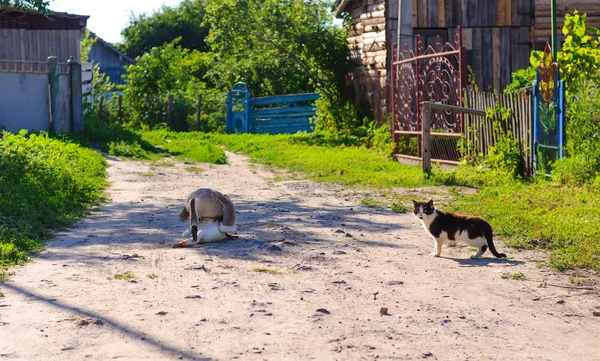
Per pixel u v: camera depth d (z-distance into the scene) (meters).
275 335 5.26
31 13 26.11
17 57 26.17
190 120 31.88
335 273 7.32
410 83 19.36
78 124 22.88
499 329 5.51
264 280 6.96
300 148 23.36
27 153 14.78
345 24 28.02
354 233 9.70
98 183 14.95
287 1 28.91
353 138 25.06
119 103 33.97
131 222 10.66
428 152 15.70
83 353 4.82
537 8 22.91
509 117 15.08
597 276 7.20
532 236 9.09
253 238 9.29
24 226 9.34
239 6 28.92
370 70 25.62
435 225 8.15
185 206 9.14
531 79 16.08
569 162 13.12
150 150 22.69
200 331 5.33
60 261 7.80
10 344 4.98
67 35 27.69
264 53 29.73
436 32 23.12
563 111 13.58
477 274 7.32
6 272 7.18
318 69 29.06
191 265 7.58
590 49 15.45
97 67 41.88
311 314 5.82
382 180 15.44
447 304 6.20
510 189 13.02
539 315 5.90
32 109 22.05
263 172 18.20
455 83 17.38
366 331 5.40
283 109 30.80
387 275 7.26
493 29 23.05
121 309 5.89
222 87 33.44
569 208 10.77
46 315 5.68
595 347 5.13
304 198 13.39
